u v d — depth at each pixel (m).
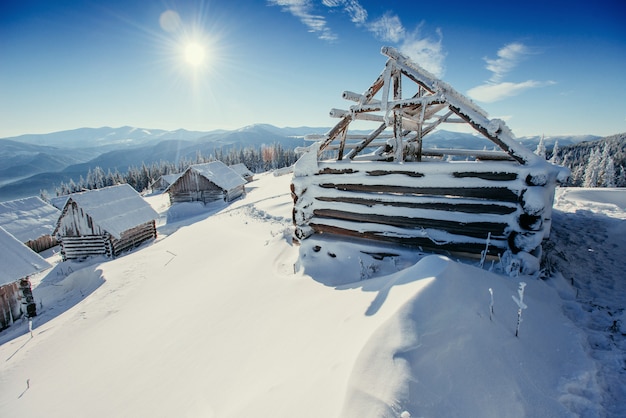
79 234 17.23
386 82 5.79
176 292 7.93
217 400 3.17
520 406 2.26
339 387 2.30
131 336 5.89
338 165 6.46
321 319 4.04
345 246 6.16
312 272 6.18
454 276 3.58
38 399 4.57
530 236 4.66
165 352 4.72
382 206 5.97
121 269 11.93
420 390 2.12
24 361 6.06
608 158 47.00
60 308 10.05
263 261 7.91
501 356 2.69
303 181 6.83
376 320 3.13
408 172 5.68
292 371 3.02
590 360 2.82
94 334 6.59
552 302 4.04
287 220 15.98
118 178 93.19
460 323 2.90
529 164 4.75
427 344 2.55
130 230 18.62
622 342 3.17
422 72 5.59
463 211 5.22
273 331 4.25
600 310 3.91
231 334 4.61
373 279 4.87
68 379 4.94
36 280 14.81
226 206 28.97
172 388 3.76
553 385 2.54
